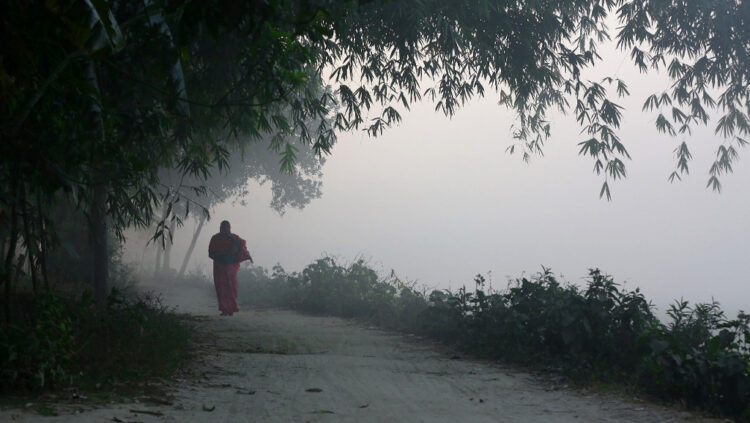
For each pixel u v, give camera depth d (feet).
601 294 27.37
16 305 24.91
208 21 13.73
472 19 37.68
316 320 49.65
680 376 21.26
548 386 23.52
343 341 36.55
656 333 24.68
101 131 20.75
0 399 16.90
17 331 18.51
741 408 20.34
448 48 35.65
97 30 13.14
